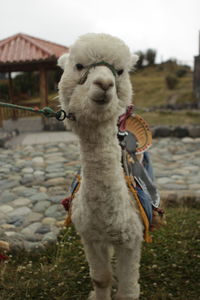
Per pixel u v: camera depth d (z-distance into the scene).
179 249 3.35
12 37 13.48
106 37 1.83
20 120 12.13
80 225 2.23
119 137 2.44
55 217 4.29
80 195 2.15
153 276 2.97
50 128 11.71
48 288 2.86
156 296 2.70
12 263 3.18
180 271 3.04
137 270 2.27
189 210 4.30
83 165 2.03
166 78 27.06
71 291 2.82
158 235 3.62
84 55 1.78
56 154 8.12
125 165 2.38
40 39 14.17
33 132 11.52
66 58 2.16
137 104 22.72
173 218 4.03
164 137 9.97
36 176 6.21
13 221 4.20
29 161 7.46
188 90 24.12
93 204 2.04
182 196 4.57
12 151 8.67
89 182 2.01
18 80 16.23
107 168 1.98
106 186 1.99
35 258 3.29
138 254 2.25
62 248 3.37
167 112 15.77
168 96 23.58
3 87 12.06
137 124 3.03
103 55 1.77
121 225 2.09
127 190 2.19
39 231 3.86
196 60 21.45
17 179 6.05
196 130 9.80
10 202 4.88
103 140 1.94
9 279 2.96
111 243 2.22
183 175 6.09
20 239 3.53
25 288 2.84
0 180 6.01
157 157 7.54
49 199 4.91
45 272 3.02
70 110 1.92
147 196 2.43
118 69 1.85
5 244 3.39
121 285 2.27
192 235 3.64
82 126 1.92
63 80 1.92
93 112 1.78
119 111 1.96
